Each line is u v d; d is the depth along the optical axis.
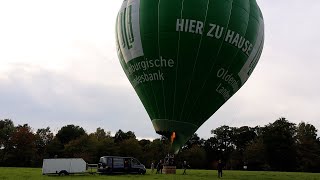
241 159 109.75
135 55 31.28
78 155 95.19
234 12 29.86
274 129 94.31
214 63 29.62
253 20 31.41
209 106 31.09
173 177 30.34
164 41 29.44
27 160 97.69
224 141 126.94
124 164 35.16
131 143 100.38
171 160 36.69
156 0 30.33
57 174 32.44
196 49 29.12
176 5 29.38
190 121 30.94
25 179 25.09
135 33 30.92
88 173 34.62
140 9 30.92
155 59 30.05
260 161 96.94
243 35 30.33
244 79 32.28
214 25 29.06
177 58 29.38
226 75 30.47
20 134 97.44
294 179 34.97
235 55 30.25
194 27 28.92
